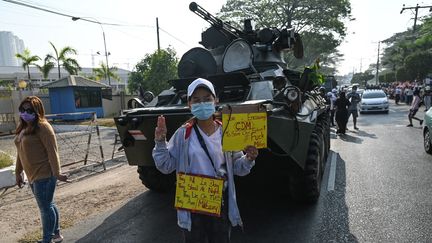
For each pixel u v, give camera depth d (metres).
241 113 2.57
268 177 5.86
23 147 4.00
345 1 30.16
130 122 4.53
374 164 7.82
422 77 33.06
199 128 2.74
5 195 6.53
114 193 6.44
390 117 18.98
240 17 30.94
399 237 4.09
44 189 4.07
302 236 4.27
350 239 4.11
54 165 3.98
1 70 69.62
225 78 5.49
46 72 30.75
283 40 7.01
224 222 2.73
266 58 6.79
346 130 14.32
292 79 6.73
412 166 7.42
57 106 23.67
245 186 6.40
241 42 6.44
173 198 6.02
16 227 4.96
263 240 4.21
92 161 9.27
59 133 15.76
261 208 5.32
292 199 5.59
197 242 2.72
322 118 8.10
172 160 2.73
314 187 5.14
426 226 4.34
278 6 30.67
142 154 4.96
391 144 10.37
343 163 8.09
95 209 5.62
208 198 2.63
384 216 4.73
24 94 20.62
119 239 4.45
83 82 24.41
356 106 14.27
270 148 4.31
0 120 18.36
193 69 6.39
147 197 6.13
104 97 26.95
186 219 2.69
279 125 4.14
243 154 2.84
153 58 21.81
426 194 5.52
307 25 30.83
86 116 24.00
